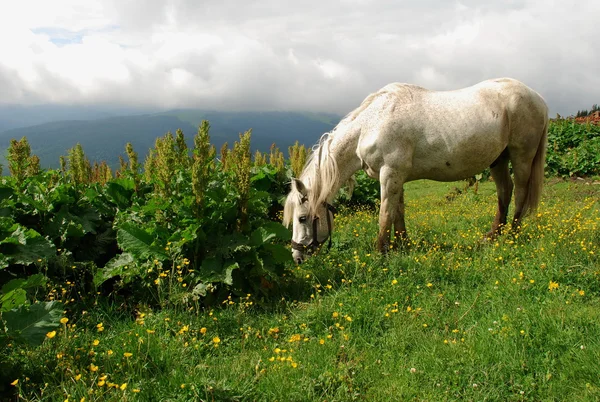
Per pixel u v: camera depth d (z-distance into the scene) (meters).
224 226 5.26
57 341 3.50
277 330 4.09
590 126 19.53
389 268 5.60
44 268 4.79
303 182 6.22
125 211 5.98
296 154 11.61
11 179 6.38
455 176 6.43
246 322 4.33
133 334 3.83
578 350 3.42
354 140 6.30
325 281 5.49
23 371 3.24
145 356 3.43
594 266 4.94
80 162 7.52
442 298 4.67
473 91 6.39
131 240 4.82
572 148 17.64
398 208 6.61
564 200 10.96
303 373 3.33
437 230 7.84
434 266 5.45
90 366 3.22
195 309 4.57
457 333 3.92
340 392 3.10
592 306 4.22
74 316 4.34
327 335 3.94
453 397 3.07
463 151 6.15
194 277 4.77
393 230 7.31
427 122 6.09
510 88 6.37
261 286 5.01
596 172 14.82
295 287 5.34
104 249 5.75
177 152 6.35
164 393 3.07
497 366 3.34
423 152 6.20
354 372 3.31
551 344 3.54
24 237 4.54
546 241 5.82
